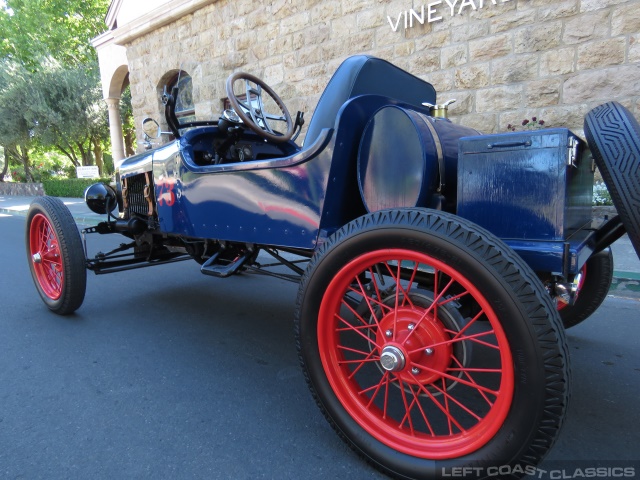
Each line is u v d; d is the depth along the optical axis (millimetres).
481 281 1272
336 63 7602
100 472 1665
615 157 1457
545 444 1226
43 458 1752
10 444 1846
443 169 1776
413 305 1574
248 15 8664
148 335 3059
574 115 5504
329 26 7559
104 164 28453
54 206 3195
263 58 8625
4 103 19219
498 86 6008
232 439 1861
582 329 2977
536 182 1464
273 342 2934
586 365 2471
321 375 1686
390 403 2135
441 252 1335
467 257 1286
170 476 1638
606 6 5125
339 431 1675
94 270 3270
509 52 5855
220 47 9320
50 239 3438
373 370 2496
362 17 7148
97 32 25047
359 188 1888
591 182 1996
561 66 5512
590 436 1838
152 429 1942
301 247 1959
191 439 1866
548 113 5684
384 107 1760
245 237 2193
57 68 20203
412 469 1471
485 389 1364
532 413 1226
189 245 3076
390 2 6801
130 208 3387
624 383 2270
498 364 2529
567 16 5387
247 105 2807
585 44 5316
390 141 1750
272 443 1830
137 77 11508
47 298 3451
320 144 1798
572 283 1641
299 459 1725
